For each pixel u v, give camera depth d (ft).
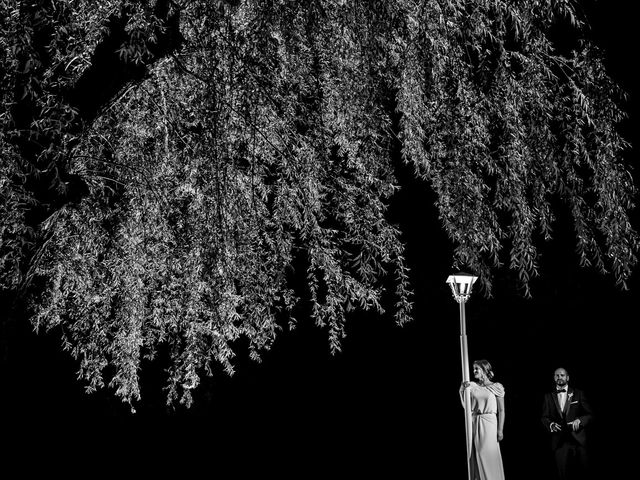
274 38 16.42
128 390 16.39
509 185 15.47
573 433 28.71
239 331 16.93
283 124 17.38
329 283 16.79
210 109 15.61
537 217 15.93
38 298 15.47
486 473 27.48
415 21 15.39
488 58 15.85
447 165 15.23
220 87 15.81
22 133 14.56
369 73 15.57
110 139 16.67
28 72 14.64
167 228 16.21
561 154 15.75
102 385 16.92
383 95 15.78
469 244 14.94
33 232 15.17
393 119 16.47
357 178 16.49
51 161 14.70
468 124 15.17
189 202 16.84
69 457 43.83
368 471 43.60
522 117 15.69
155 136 17.03
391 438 53.16
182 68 15.76
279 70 17.04
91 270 15.88
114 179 16.44
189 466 45.11
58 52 15.28
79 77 14.57
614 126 15.70
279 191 17.56
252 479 41.55
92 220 15.72
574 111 15.81
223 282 15.60
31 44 14.97
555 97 15.88
